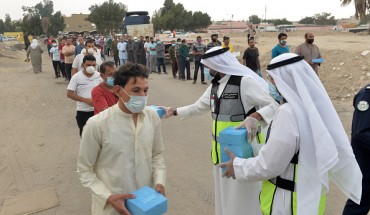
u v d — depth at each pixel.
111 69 4.01
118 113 2.22
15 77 16.50
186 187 4.79
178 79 15.00
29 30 72.38
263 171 2.21
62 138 7.12
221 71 3.17
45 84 14.24
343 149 2.21
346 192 2.28
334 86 10.70
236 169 2.40
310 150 2.14
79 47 13.73
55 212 4.21
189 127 7.63
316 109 2.14
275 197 2.31
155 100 10.56
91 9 68.88
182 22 73.69
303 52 9.52
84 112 5.30
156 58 17.28
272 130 2.21
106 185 2.26
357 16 30.33
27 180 5.14
